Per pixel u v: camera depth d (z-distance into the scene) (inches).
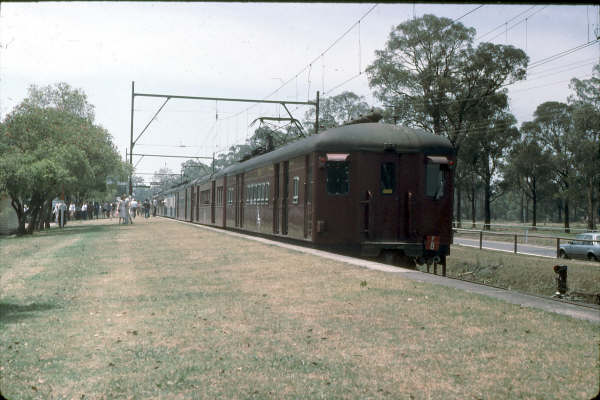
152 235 1123.3
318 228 638.5
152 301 372.5
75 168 1444.4
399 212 629.9
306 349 246.8
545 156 2630.4
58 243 951.6
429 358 229.6
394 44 1831.9
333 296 371.2
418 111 1824.6
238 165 1157.1
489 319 293.4
